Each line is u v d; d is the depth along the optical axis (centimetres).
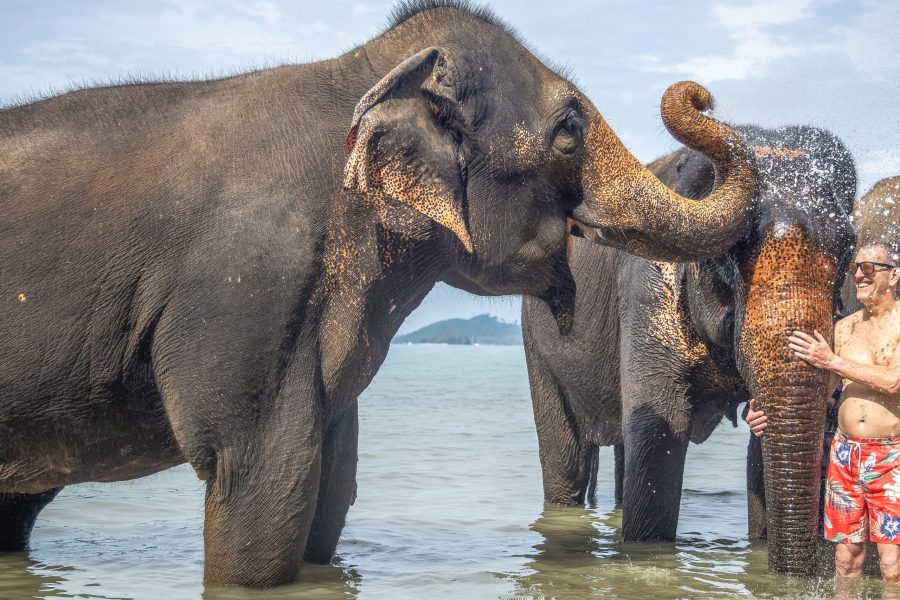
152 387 527
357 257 537
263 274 513
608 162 566
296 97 549
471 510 801
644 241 566
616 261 735
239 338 511
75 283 515
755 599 522
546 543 678
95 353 518
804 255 549
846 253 564
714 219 555
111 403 526
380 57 565
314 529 597
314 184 529
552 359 809
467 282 602
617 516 795
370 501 826
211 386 511
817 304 544
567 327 598
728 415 693
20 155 528
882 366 541
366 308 544
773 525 547
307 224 523
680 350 654
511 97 550
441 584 561
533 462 1066
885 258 546
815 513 543
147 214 517
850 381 569
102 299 516
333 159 536
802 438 539
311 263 522
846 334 557
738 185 561
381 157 514
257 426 518
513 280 576
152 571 583
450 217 523
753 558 629
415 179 520
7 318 514
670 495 669
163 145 531
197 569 588
